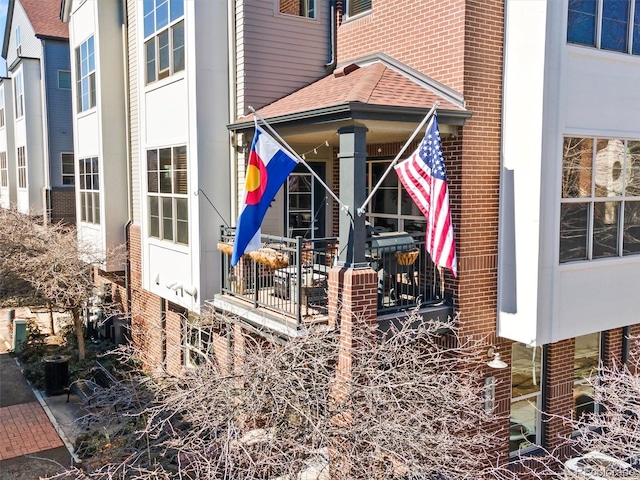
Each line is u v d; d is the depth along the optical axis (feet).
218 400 21.07
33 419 40.86
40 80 86.53
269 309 30.40
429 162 24.90
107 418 26.11
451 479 20.54
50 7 86.84
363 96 26.43
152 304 46.85
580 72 29.35
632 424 28.25
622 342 36.52
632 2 31.35
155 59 40.73
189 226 37.06
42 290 50.90
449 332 29.07
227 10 36.06
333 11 38.50
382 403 20.92
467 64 28.32
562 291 29.53
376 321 26.12
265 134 25.61
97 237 54.80
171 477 21.76
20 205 94.43
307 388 22.27
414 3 31.40
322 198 41.16
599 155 30.68
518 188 28.89
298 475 20.34
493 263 29.94
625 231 32.24
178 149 38.19
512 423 32.35
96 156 53.93
